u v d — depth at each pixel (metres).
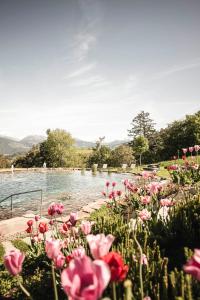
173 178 12.45
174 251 4.65
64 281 0.96
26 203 16.59
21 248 7.10
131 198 10.08
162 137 54.28
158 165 32.94
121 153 44.31
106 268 0.96
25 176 34.44
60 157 48.94
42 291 4.23
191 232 4.88
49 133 50.06
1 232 8.81
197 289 2.87
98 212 10.72
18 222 10.04
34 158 50.12
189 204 6.13
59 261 2.31
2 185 27.14
